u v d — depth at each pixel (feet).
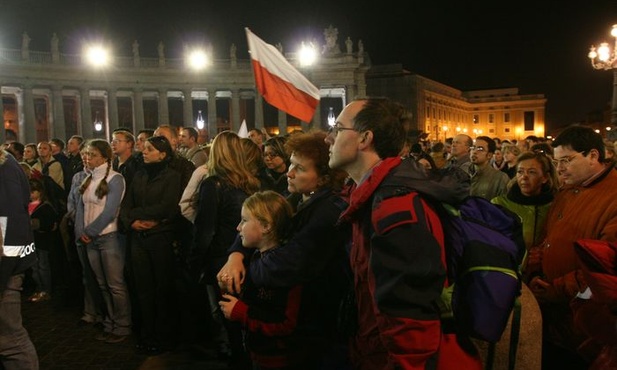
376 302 8.28
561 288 13.20
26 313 29.25
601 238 12.75
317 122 233.35
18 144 47.91
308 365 12.64
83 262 26.66
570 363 13.97
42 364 22.03
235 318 12.91
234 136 20.25
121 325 24.97
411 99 277.44
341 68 224.12
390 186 8.67
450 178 9.05
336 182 12.96
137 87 205.16
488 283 8.47
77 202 26.32
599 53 69.62
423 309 8.04
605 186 13.50
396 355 8.08
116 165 32.45
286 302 12.48
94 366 21.80
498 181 26.37
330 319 12.19
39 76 186.70
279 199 13.67
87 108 196.85
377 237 8.28
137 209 23.49
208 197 19.53
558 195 14.87
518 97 386.93
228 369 21.16
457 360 8.70
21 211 17.51
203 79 213.87
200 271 20.43
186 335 24.58
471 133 400.88
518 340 9.77
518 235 9.26
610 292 9.59
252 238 13.42
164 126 27.71
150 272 23.59
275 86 29.27
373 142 9.39
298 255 11.84
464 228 8.81
